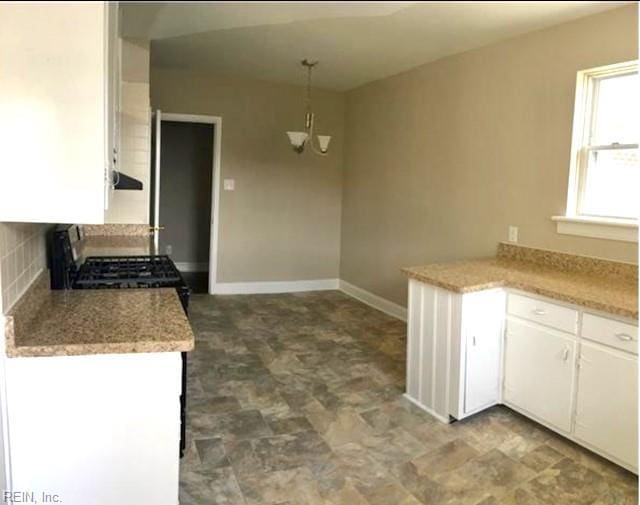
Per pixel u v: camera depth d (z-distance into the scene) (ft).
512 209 12.16
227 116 18.54
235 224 19.25
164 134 23.48
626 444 7.78
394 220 16.81
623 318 7.66
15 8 4.85
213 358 12.67
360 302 18.67
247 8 10.14
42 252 7.16
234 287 19.60
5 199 5.03
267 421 9.47
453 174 14.03
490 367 9.68
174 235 24.11
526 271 10.42
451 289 9.20
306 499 7.18
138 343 5.41
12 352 5.15
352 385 11.18
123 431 5.60
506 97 12.22
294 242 20.11
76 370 5.39
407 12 10.41
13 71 4.92
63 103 5.02
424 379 10.06
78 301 6.90
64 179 5.11
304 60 15.07
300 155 19.72
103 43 5.03
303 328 15.33
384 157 17.26
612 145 10.16
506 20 10.75
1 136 4.96
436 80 14.56
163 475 5.77
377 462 8.16
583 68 10.42
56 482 5.48
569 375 8.56
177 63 16.21
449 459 8.27
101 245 11.91
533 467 8.06
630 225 9.49
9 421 5.28
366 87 18.22
